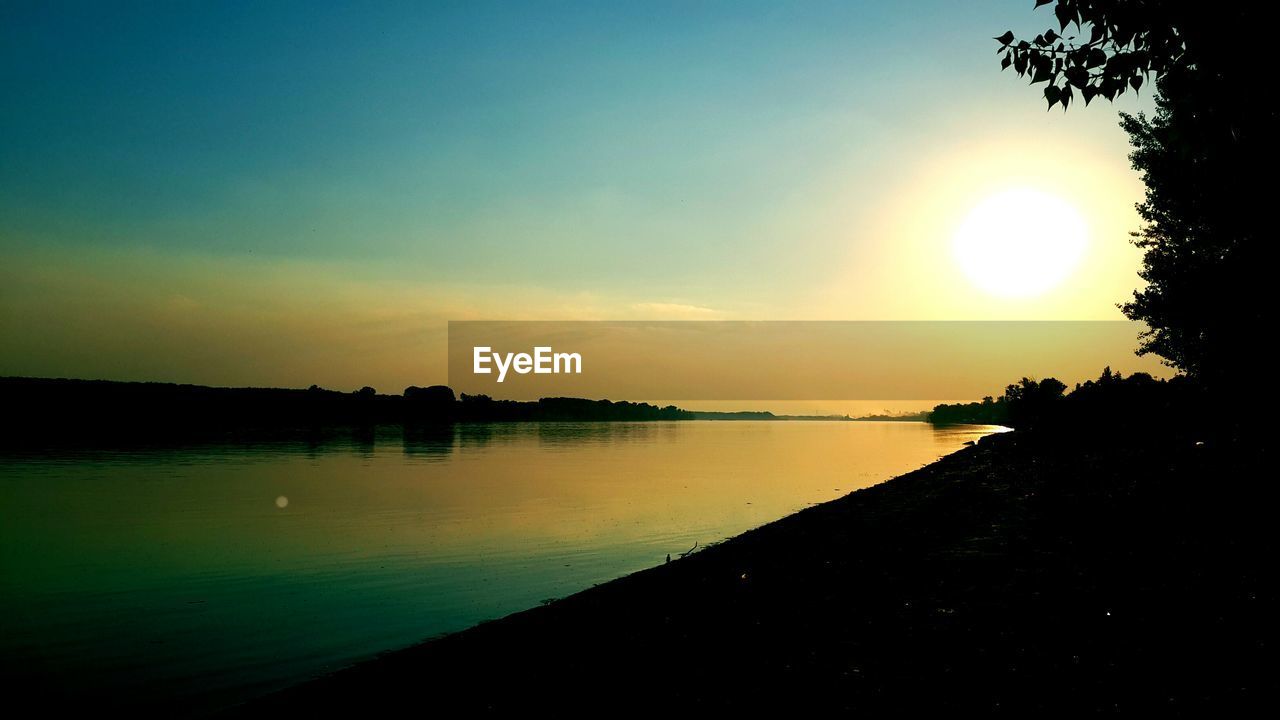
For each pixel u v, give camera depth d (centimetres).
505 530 2531
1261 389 1892
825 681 756
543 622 1198
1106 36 843
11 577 1888
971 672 746
